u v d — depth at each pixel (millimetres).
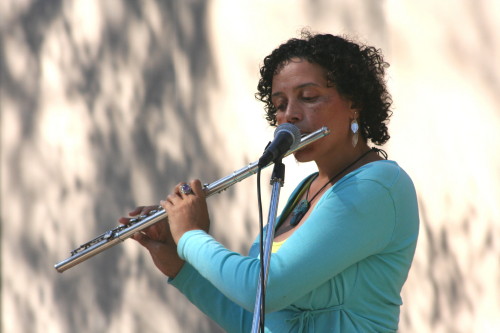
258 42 13164
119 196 15000
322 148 6844
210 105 13781
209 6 13781
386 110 7332
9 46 16438
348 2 12219
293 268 6254
